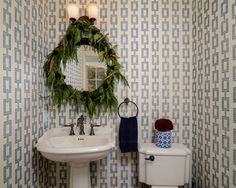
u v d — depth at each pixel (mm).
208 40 1354
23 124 1163
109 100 1567
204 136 1417
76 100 1575
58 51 1531
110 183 1635
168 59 1627
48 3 1601
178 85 1625
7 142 979
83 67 1579
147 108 1631
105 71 1579
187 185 1598
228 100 1111
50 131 1531
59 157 1116
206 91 1386
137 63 1620
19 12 1108
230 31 1096
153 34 1620
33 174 1326
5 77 958
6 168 973
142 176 1464
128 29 1616
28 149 1240
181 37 1624
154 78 1628
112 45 1616
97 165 1634
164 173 1409
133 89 1623
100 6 1612
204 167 1413
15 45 1061
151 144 1566
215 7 1262
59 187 1617
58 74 1538
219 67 1212
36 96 1369
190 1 1613
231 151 1079
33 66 1312
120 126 1537
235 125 1044
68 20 1603
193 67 1598
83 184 1364
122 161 1632
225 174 1140
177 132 1630
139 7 1616
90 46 1580
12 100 1028
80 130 1524
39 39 1418
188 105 1623
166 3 1617
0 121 916
